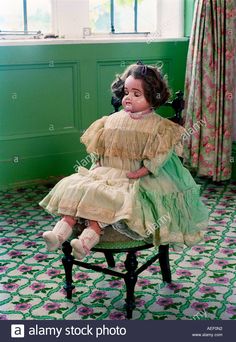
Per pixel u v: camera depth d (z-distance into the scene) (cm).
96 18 436
